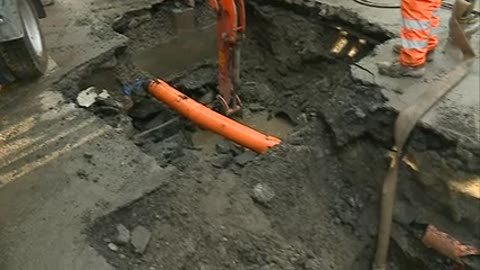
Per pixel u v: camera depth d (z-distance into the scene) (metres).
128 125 4.78
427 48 4.33
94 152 4.03
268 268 3.52
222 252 3.54
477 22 4.63
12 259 3.26
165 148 5.00
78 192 3.70
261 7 6.36
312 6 5.82
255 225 3.74
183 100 5.16
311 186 4.20
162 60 6.20
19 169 3.88
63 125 4.28
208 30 6.38
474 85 4.17
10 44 4.15
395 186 3.96
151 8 5.96
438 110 3.92
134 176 3.85
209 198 3.84
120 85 5.33
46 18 5.66
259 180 4.04
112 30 5.45
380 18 5.34
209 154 5.48
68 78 4.78
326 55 5.80
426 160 3.85
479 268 3.68
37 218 3.52
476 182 3.63
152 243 3.53
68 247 3.33
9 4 4.05
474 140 3.61
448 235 3.79
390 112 4.02
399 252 4.04
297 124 5.50
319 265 3.73
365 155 4.25
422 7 3.94
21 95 4.58
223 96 5.56
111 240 3.48
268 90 6.31
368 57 4.68
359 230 4.11
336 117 4.33
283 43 6.22
